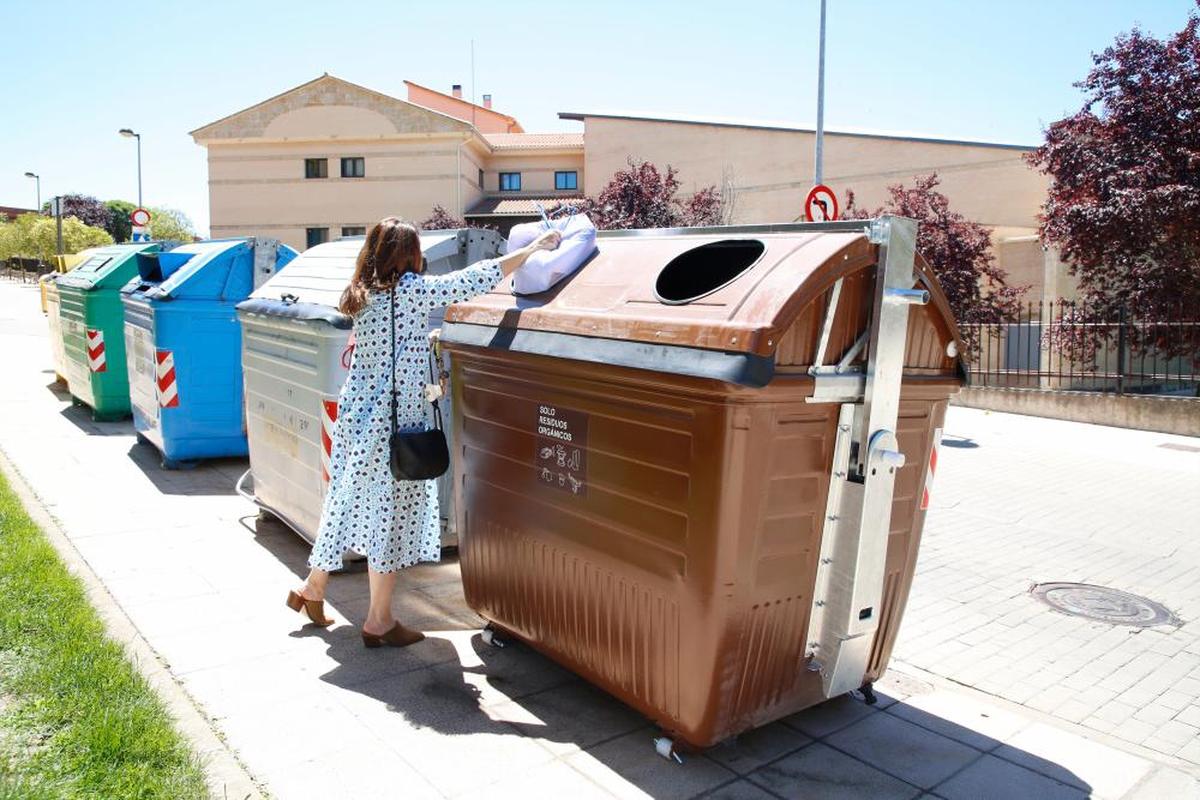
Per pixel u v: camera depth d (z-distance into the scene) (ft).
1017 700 12.65
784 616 9.53
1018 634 15.30
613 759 10.05
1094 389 45.60
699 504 8.80
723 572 8.79
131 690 10.47
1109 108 49.88
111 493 20.98
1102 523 23.27
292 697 11.20
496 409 11.73
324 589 14.01
